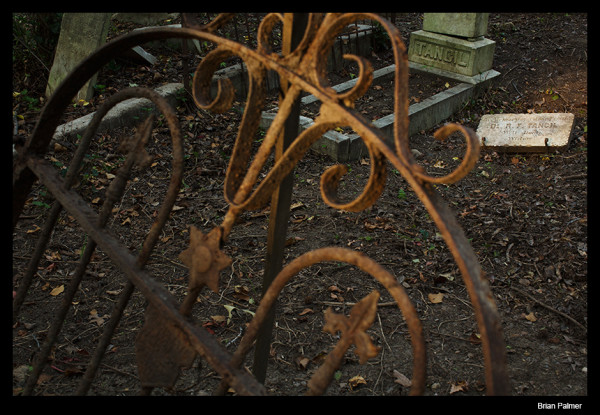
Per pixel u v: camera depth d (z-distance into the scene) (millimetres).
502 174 5410
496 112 6770
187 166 5012
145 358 1622
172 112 1590
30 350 2898
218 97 1529
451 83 7215
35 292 3387
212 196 4645
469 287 1076
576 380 2945
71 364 2807
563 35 8695
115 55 1872
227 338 3123
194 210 4410
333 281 3707
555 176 5281
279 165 1464
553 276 3830
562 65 7801
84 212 1802
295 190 4891
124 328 3133
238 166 1567
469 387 2863
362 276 3779
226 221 1525
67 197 1850
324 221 4410
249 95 1507
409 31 8906
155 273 3666
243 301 3455
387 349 3127
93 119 1832
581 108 6664
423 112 6246
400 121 1220
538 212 4660
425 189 1174
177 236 4094
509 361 3092
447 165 5621
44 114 1938
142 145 1668
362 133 1270
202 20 7312
